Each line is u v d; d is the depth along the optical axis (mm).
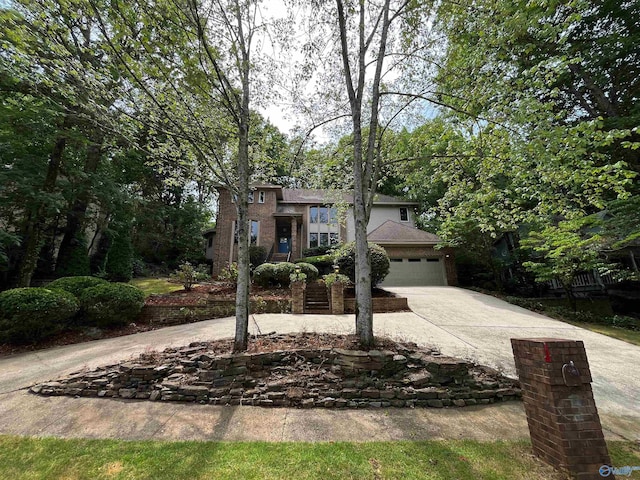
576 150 3799
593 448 2383
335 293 8766
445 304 9680
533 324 7668
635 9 8992
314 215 20031
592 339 6773
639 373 4871
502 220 6418
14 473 2369
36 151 10086
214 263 16859
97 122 5012
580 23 9656
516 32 4207
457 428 3188
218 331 6637
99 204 12086
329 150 6828
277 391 3828
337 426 3207
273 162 6879
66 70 4203
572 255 9219
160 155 5484
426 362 4145
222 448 2752
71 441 2832
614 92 10273
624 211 8281
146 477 2332
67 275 11539
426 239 15898
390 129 6730
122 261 13953
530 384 2773
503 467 2480
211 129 5434
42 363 4965
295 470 2443
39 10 4039
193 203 22766
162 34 4332
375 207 20547
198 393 3762
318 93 6297
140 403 3676
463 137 6121
